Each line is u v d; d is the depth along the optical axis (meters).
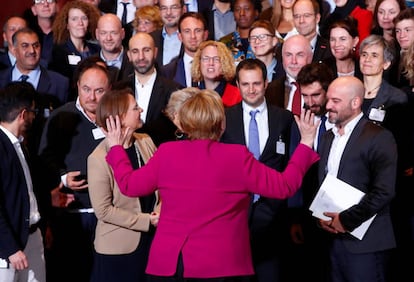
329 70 7.28
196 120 5.10
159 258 5.08
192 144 5.14
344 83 6.39
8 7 11.65
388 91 7.73
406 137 7.57
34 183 6.42
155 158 5.20
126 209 6.23
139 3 10.91
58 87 8.69
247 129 7.06
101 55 9.43
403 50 8.46
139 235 6.25
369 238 6.40
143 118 8.21
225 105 8.15
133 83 8.37
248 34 9.40
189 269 4.98
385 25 9.24
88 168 6.19
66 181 7.02
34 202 6.38
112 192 6.21
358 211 6.25
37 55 8.67
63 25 9.87
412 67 7.94
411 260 7.67
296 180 5.10
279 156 6.98
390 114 7.64
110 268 6.25
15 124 6.21
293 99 7.82
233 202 5.05
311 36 9.19
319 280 7.31
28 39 8.60
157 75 8.35
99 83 7.14
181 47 9.34
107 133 5.44
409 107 7.62
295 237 7.23
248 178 5.05
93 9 9.93
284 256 7.13
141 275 6.29
